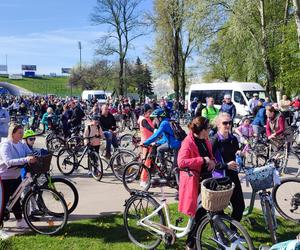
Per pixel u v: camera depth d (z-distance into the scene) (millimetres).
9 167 6500
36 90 113250
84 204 8156
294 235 6230
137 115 25172
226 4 27016
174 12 37469
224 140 5762
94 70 74438
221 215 4914
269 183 5641
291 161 12047
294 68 24219
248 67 27672
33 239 6242
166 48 43312
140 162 9164
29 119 25719
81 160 10906
